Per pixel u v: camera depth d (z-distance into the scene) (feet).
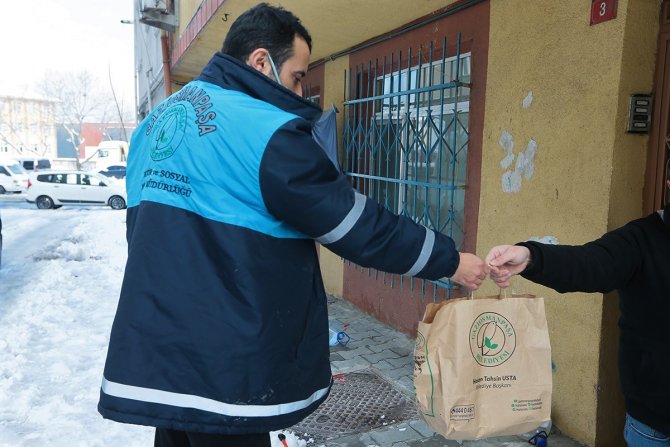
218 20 16.85
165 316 4.72
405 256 4.95
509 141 11.40
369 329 17.02
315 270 5.29
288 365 4.93
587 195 9.46
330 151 17.19
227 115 4.78
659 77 8.86
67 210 65.51
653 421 5.34
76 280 26.25
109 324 18.81
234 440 5.04
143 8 25.72
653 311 5.38
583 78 9.48
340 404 11.82
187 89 5.37
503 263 5.36
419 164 15.87
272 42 5.30
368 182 18.37
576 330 9.78
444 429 5.43
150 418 4.69
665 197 8.85
